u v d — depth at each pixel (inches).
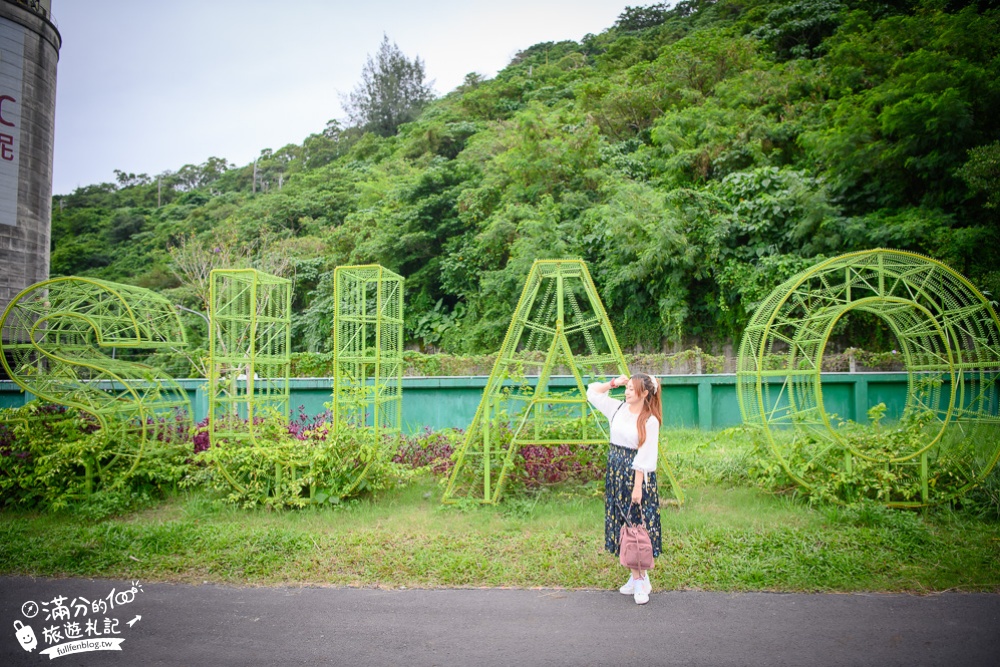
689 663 123.0
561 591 159.9
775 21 836.0
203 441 269.4
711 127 612.4
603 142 687.1
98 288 255.9
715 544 179.3
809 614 144.2
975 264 431.5
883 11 748.0
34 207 682.8
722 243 523.8
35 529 209.0
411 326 758.5
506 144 719.1
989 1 579.5
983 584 157.5
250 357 231.8
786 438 275.4
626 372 223.3
